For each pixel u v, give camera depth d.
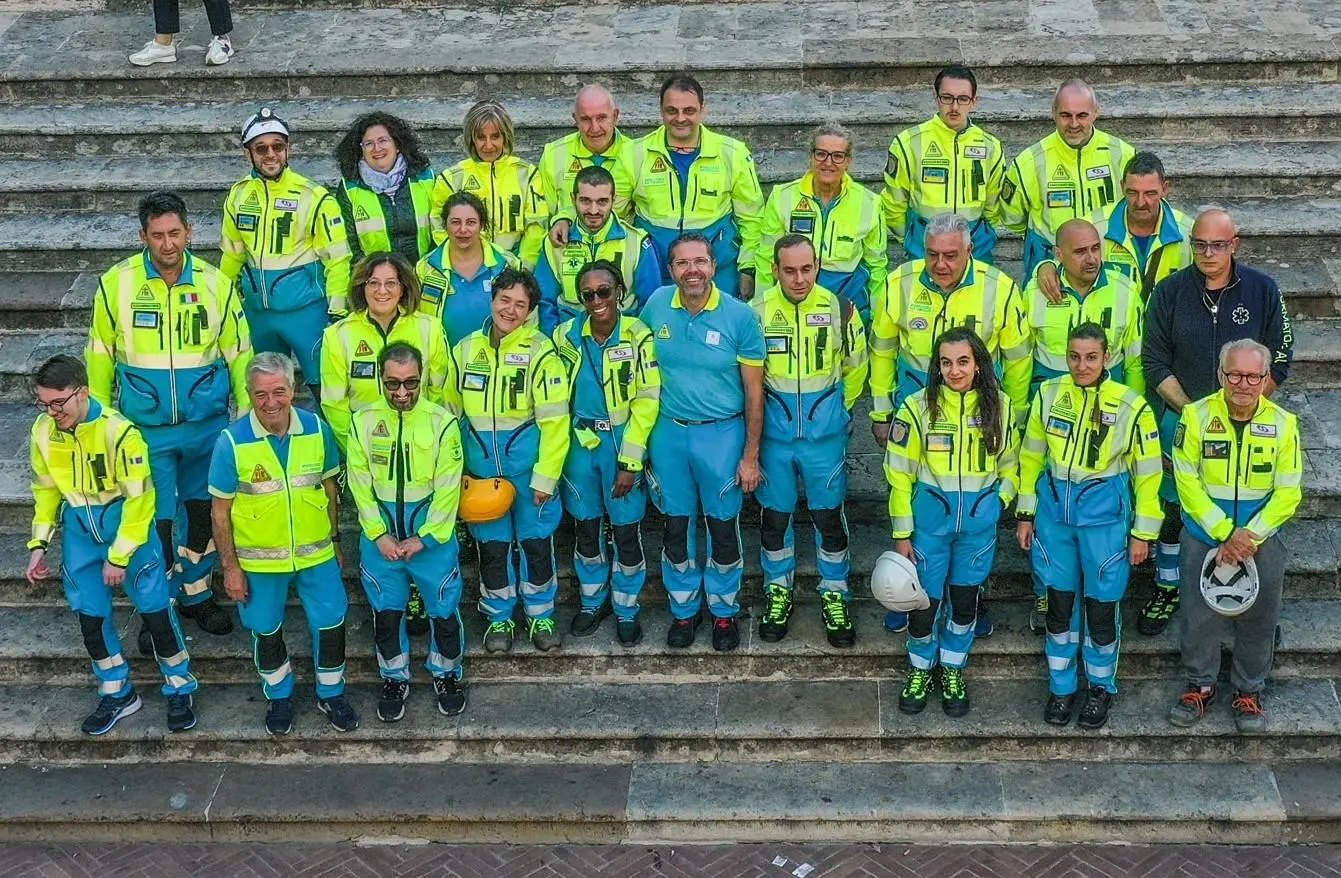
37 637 7.83
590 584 7.67
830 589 7.53
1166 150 9.41
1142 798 7.04
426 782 7.32
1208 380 7.05
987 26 10.27
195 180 9.42
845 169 7.45
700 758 7.41
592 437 7.23
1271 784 7.07
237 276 7.72
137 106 10.06
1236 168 9.12
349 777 7.38
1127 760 7.26
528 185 7.72
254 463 6.87
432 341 7.11
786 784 7.23
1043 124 9.45
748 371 7.05
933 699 7.41
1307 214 8.94
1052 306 7.06
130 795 7.29
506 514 7.37
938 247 6.81
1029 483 7.04
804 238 6.86
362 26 10.63
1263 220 8.89
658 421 7.20
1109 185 7.67
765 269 7.68
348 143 7.55
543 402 7.12
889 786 7.18
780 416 7.16
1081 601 7.12
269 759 7.50
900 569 6.92
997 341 7.11
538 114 9.69
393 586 7.18
